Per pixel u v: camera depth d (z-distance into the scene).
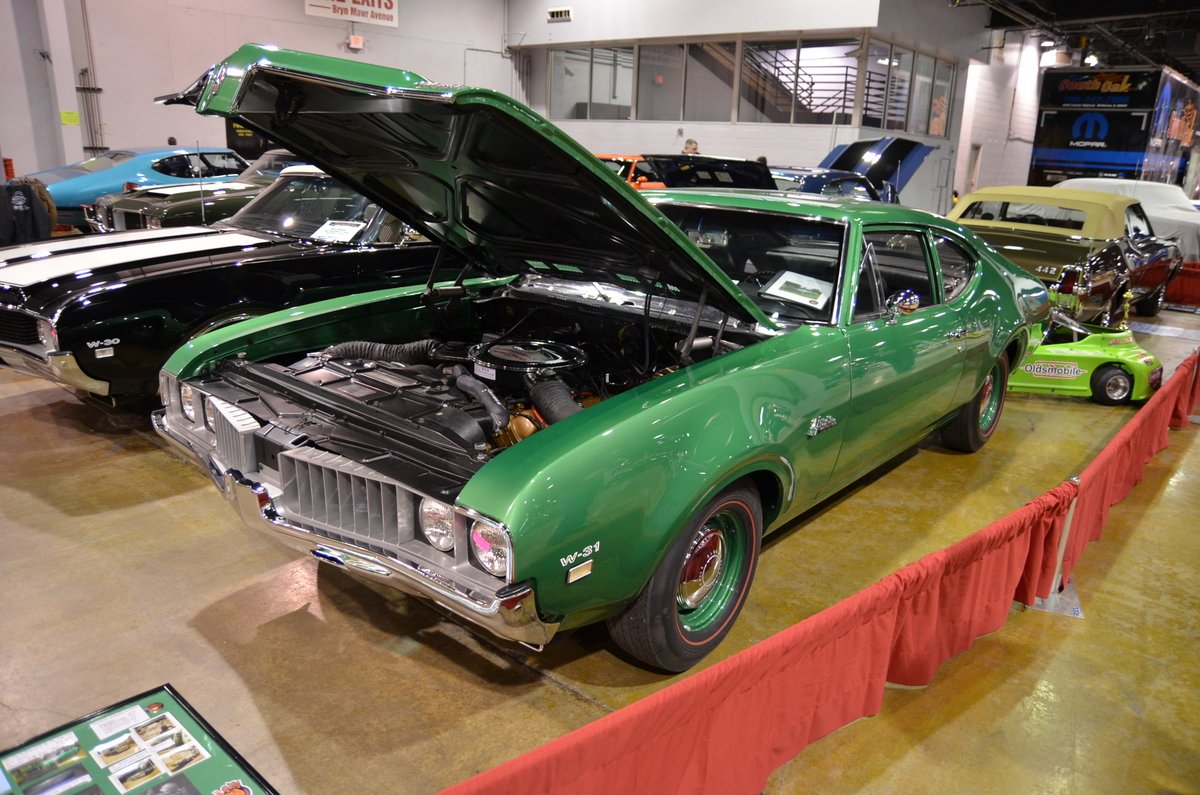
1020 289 4.66
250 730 2.34
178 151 11.17
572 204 2.60
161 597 3.02
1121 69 14.58
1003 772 2.34
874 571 3.44
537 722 2.43
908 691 2.70
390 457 2.31
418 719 2.42
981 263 4.32
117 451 4.40
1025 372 6.22
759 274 3.36
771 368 2.73
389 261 5.06
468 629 2.90
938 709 2.61
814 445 2.91
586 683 2.62
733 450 2.47
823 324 3.08
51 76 12.38
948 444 4.89
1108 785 2.31
